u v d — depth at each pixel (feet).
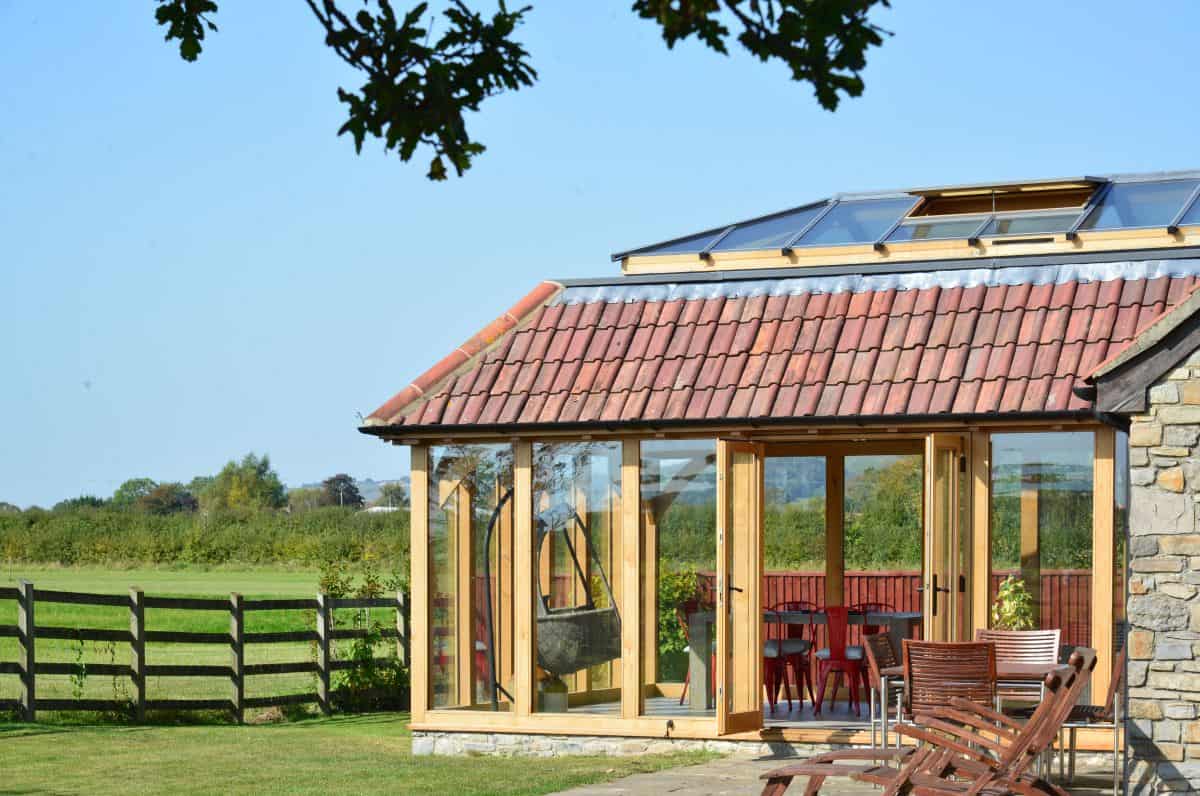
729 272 53.11
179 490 288.10
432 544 52.85
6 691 70.49
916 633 56.49
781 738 48.11
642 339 52.21
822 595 62.95
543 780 43.32
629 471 50.26
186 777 44.47
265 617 112.68
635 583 49.96
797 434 48.67
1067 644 45.34
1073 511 45.47
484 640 51.98
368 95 20.65
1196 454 36.22
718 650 48.14
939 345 47.60
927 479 45.75
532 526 51.42
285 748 52.42
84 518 192.03
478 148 20.90
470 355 54.08
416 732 52.11
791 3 17.52
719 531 48.44
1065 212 52.16
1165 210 50.16
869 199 57.41
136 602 60.44
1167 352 36.47
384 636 68.69
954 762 33.88
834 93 17.81
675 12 17.54
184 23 22.76
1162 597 36.29
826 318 50.19
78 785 42.70
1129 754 36.37
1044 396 44.45
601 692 50.37
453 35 20.76
